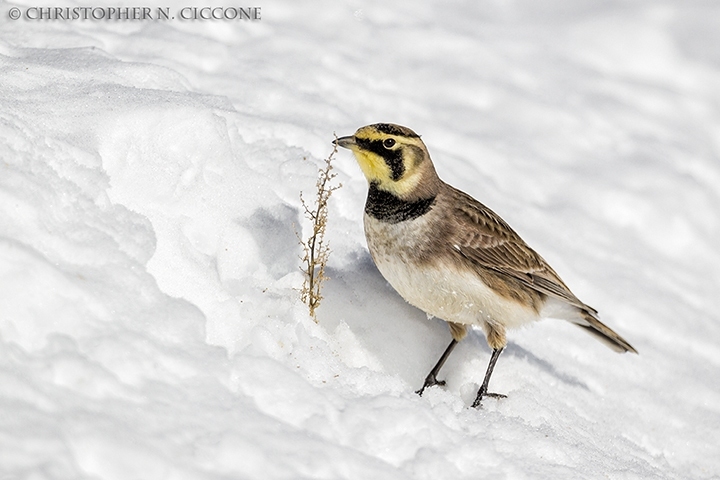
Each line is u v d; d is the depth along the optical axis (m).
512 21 22.72
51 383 6.98
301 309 10.30
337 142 10.74
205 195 10.99
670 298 15.57
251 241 11.09
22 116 9.91
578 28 22.84
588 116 19.64
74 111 10.48
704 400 13.33
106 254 8.38
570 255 15.61
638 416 12.50
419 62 19.55
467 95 19.00
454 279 10.96
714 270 16.95
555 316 12.38
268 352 8.87
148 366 7.58
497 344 11.40
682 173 18.67
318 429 7.93
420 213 10.85
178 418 7.25
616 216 17.20
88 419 6.80
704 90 22.36
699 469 11.96
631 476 9.48
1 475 6.05
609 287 15.22
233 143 12.97
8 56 12.27
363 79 18.14
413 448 8.20
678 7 23.84
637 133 19.66
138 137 10.63
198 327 8.31
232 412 7.59
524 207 16.33
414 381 11.36
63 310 7.56
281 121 14.55
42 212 8.30
